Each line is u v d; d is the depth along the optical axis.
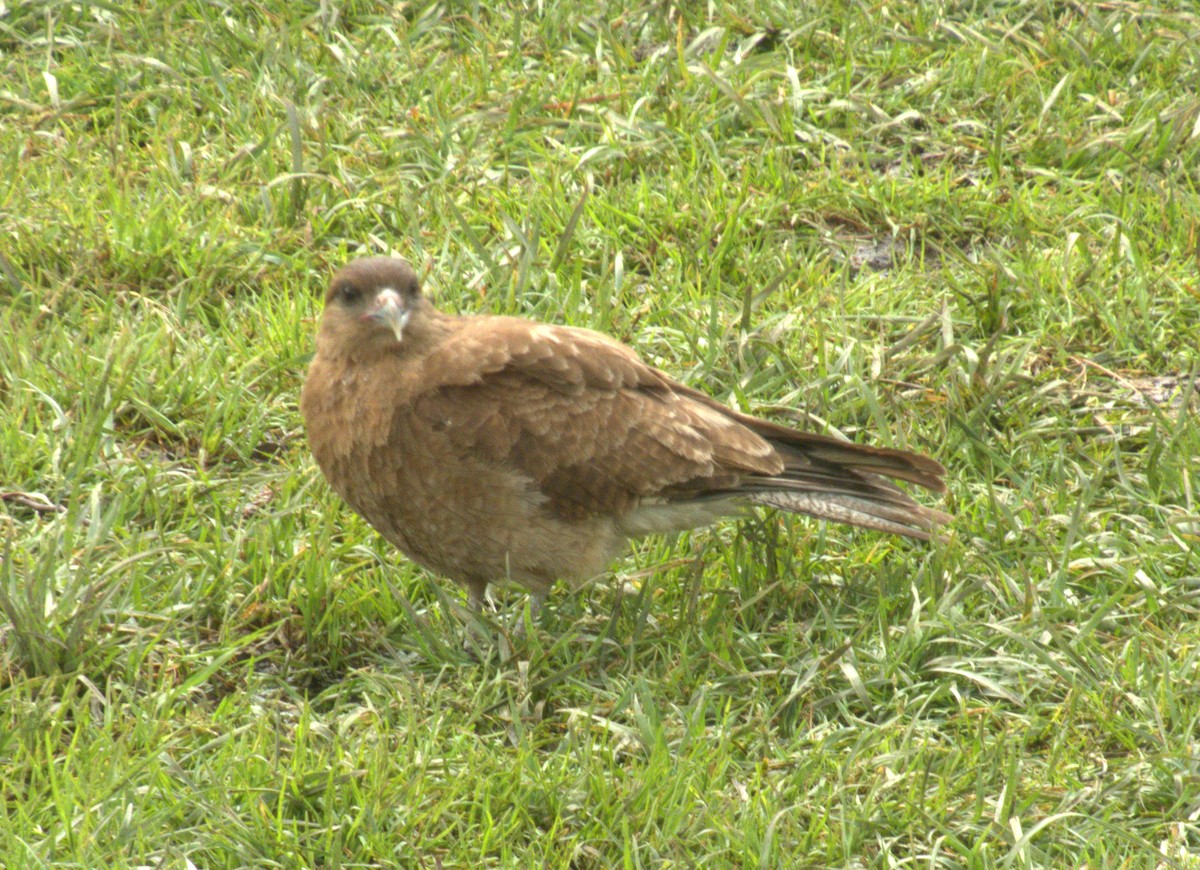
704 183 14.19
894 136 15.29
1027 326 12.98
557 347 9.92
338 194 13.88
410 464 9.77
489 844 8.26
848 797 8.69
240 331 12.26
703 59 15.62
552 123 14.92
